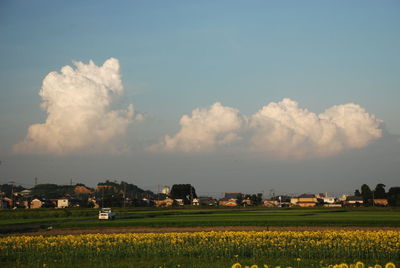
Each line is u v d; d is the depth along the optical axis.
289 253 33.50
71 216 97.94
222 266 29.23
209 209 130.00
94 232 57.41
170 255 34.69
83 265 31.22
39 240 39.69
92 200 183.88
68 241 38.50
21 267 30.73
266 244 35.44
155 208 131.00
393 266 20.30
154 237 40.28
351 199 196.00
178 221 65.12
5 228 64.56
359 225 60.41
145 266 30.05
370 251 32.44
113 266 30.23
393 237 36.75
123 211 114.31
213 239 38.91
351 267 21.58
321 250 33.12
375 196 184.88
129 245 36.69
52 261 33.31
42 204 168.50
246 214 89.25
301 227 58.88
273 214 87.62
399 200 171.62
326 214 86.25
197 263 31.14
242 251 34.16
